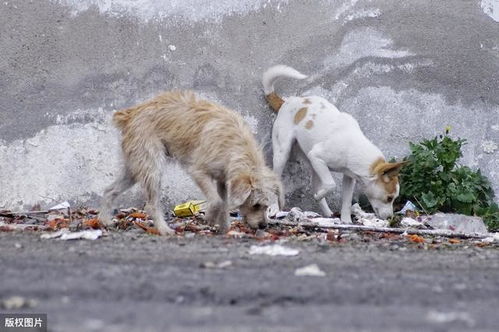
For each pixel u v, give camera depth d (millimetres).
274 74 11703
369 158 11047
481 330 4789
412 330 4730
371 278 6402
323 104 11523
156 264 6828
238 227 9891
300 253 7793
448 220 11047
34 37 11461
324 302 5496
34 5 11453
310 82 12188
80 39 11570
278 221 10461
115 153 11648
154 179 9375
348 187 11430
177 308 5234
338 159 11195
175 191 11812
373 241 9234
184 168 9594
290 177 12195
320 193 11352
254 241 8625
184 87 11836
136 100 11719
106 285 5875
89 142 11602
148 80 11734
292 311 5199
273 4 12078
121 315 4992
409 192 11953
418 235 10094
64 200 11547
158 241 8484
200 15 11875
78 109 11578
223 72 11938
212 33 11906
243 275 6371
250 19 12016
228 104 11953
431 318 5070
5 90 11398
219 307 5293
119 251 7578
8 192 11398
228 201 8805
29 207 11438
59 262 6836
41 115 11484
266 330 4629
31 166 11453
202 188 9203
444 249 8742
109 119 11641
